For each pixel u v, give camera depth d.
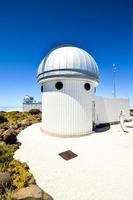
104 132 14.67
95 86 16.23
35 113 28.17
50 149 10.02
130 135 13.39
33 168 7.62
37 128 16.48
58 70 13.07
